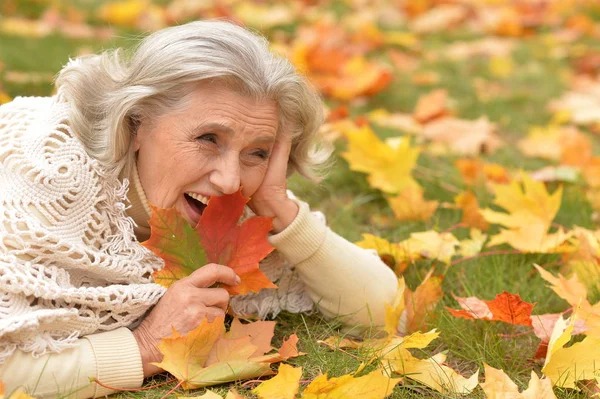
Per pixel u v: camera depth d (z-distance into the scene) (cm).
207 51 206
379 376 190
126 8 629
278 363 224
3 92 412
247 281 220
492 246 308
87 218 208
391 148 341
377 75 485
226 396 193
